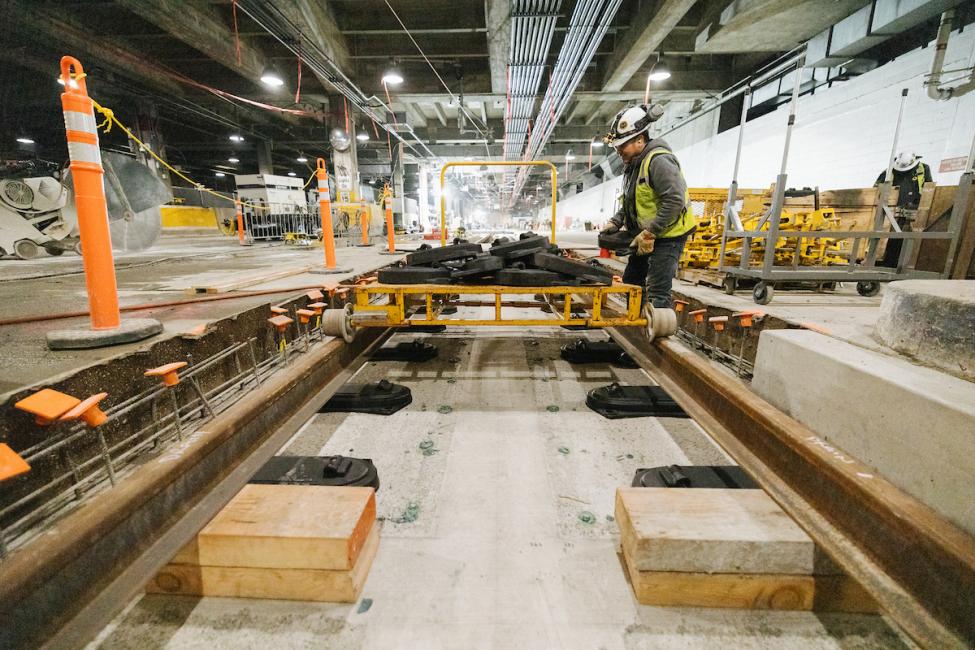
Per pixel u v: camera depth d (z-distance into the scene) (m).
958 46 5.72
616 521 1.57
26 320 2.62
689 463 2.06
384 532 1.59
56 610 0.91
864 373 1.41
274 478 1.75
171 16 9.30
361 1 10.60
